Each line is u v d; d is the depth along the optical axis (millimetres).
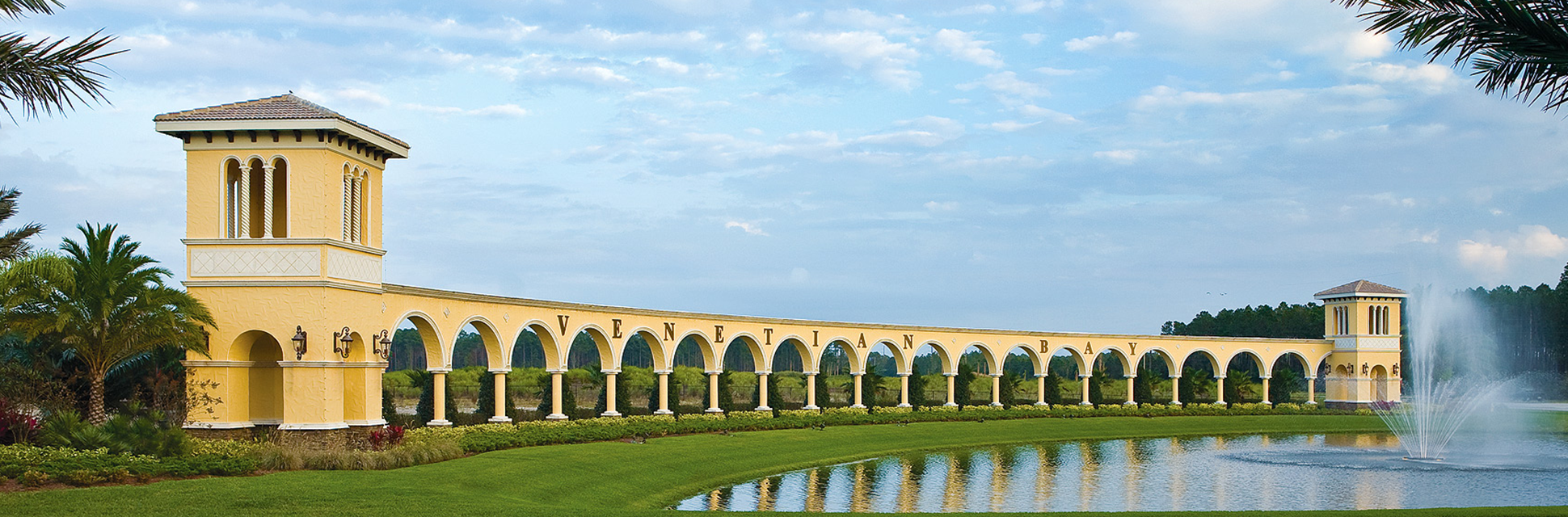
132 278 30609
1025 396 89500
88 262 30266
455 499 22984
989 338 65500
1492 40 15883
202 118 32469
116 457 24844
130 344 30719
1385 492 33531
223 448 28484
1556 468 40938
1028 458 44094
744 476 36281
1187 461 42938
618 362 46562
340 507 20938
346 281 33500
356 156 34562
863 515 23125
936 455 45312
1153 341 72812
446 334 37844
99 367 30766
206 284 32688
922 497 31672
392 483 25078
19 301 29031
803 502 30391
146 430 27297
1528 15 15336
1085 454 46094
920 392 70750
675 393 51000
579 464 32500
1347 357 80250
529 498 26625
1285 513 22828
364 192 35469
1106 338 71125
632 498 30016
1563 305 105250
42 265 29000
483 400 41094
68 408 29875
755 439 44000
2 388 29969
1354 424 64688
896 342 61188
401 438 31000
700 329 50625
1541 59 15836
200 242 32719
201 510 20062
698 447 40000
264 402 34812
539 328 42719
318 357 32156
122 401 37094
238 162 33000
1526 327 107312
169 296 30719
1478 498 32125
